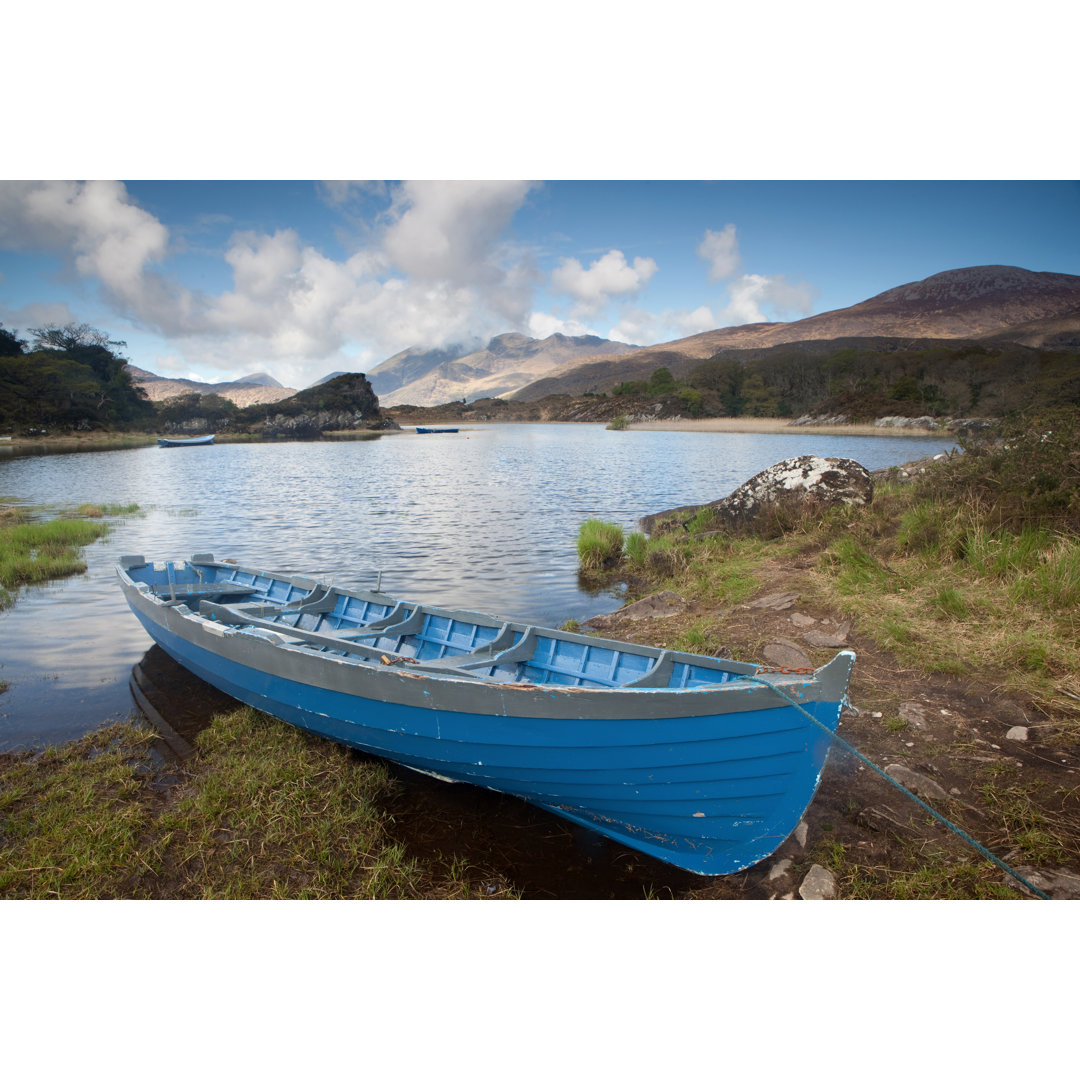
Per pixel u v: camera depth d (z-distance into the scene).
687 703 4.07
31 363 92.25
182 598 8.77
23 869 4.31
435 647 7.23
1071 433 9.59
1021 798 4.53
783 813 4.23
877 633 7.34
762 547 12.15
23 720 6.82
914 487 12.59
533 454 51.09
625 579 12.58
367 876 4.28
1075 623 6.81
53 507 24.25
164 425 104.19
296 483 32.81
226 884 4.21
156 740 6.32
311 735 6.23
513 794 5.05
